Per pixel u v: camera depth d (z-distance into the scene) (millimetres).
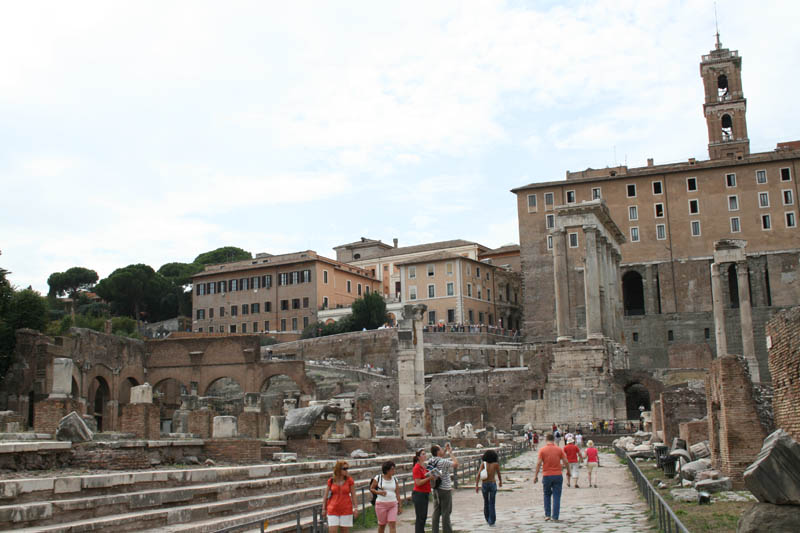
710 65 151375
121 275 173375
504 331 148750
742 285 100875
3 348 74562
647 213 136000
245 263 167500
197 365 93000
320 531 20922
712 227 132375
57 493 17031
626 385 93438
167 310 180625
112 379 86438
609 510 25484
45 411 30312
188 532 17594
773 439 13758
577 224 102125
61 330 111250
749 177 132125
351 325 144375
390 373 124000
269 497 22609
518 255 174500
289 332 152250
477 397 104688
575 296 135625
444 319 155125
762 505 13422
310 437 38750
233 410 90625
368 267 179375
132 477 19250
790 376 23797
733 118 147375
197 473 21828
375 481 19562
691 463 31000
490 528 22203
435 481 21000
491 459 23062
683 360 113625
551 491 23625
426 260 158625
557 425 89438
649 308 132000
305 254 159625
